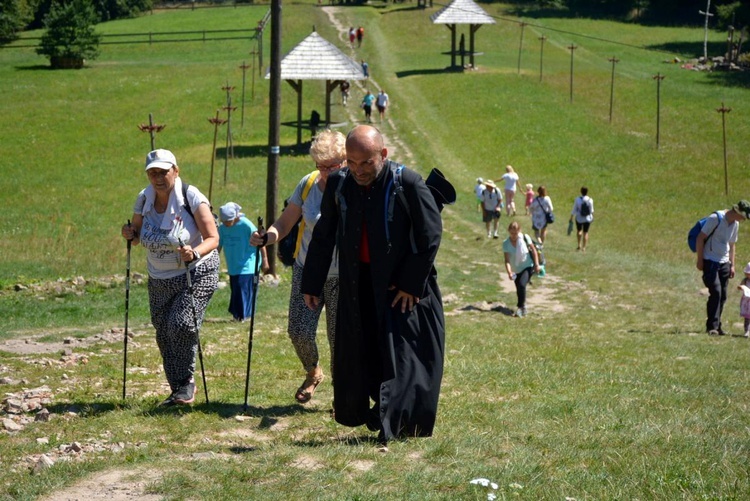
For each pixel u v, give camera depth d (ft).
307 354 33.14
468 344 54.13
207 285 33.50
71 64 286.87
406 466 24.63
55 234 119.75
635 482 23.13
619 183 170.19
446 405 33.88
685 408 34.71
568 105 229.04
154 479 23.44
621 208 154.51
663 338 60.34
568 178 173.68
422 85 253.03
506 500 21.48
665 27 363.76
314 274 28.07
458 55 297.33
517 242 72.74
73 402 33.94
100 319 63.46
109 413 31.81
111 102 238.07
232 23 358.02
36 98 243.19
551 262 106.93
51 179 169.68
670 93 240.53
